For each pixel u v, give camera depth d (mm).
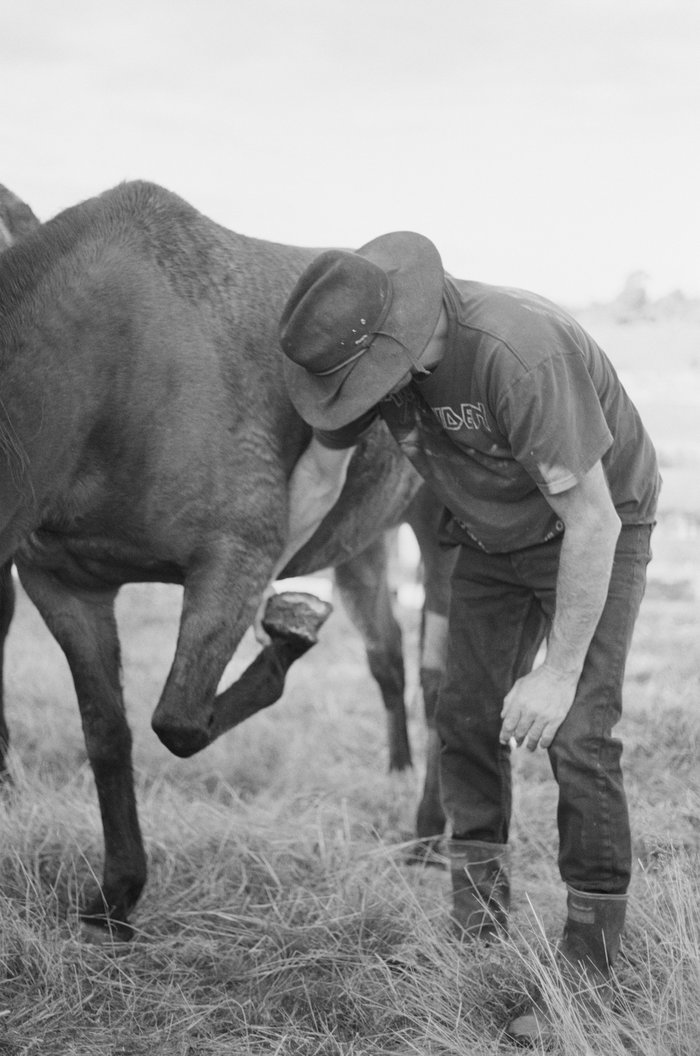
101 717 2686
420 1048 2092
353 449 2797
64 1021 2250
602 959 2184
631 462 2215
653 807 3287
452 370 2080
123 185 2592
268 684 2645
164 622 6824
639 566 2223
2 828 2992
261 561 2514
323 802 3729
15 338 2268
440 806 3451
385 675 3941
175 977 2449
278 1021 2271
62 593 2666
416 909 2635
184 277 2514
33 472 2297
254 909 2758
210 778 4035
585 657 2166
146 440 2398
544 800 3590
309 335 2066
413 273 2086
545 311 2090
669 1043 1928
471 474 2203
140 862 2686
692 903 2260
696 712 4238
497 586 2396
